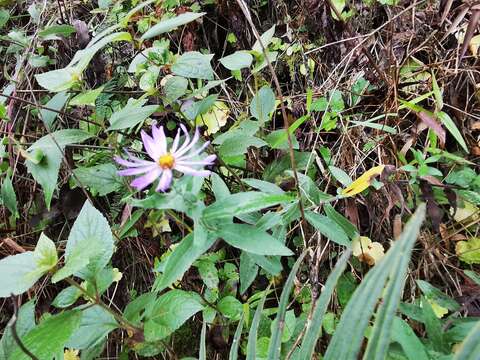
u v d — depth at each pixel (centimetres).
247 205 19
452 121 29
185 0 37
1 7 45
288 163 30
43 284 32
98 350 25
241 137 28
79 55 25
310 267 26
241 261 24
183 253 19
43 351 18
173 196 19
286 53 36
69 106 35
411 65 33
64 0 42
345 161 31
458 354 13
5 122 34
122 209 32
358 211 30
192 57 26
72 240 21
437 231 27
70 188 33
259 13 39
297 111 33
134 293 32
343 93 34
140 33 38
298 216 24
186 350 29
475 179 27
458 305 24
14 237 34
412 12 34
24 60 37
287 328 23
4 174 34
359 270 28
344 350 14
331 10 34
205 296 27
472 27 27
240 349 28
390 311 14
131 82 35
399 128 31
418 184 28
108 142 29
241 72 36
